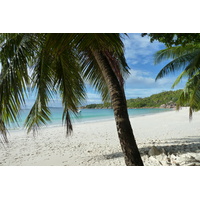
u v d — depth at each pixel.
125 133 2.19
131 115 25.61
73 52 2.89
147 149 5.05
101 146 5.99
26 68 2.22
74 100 3.26
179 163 3.40
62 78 3.02
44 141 7.37
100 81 3.54
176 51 6.46
